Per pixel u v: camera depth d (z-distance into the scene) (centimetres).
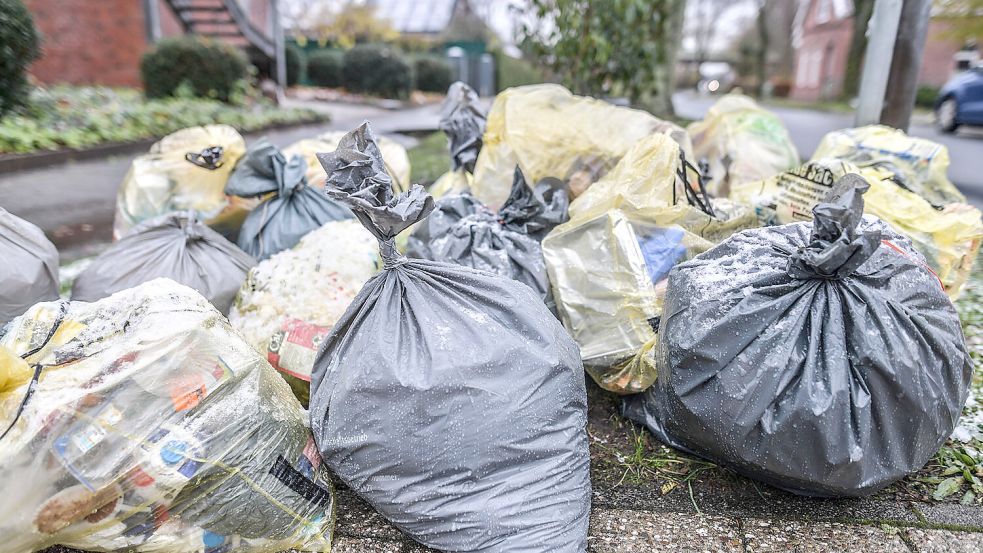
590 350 242
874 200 275
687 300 197
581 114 339
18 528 153
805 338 180
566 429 188
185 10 1362
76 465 154
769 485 208
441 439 176
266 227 299
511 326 194
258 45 1420
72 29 1179
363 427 178
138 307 185
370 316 193
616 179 268
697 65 4450
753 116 416
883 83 430
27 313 186
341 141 198
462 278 201
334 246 251
